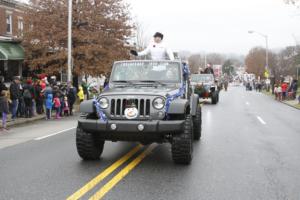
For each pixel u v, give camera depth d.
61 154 9.27
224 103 29.62
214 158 8.80
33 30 28.22
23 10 31.42
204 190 6.33
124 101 7.75
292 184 6.71
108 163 8.20
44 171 7.53
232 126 15.02
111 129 7.53
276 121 17.11
